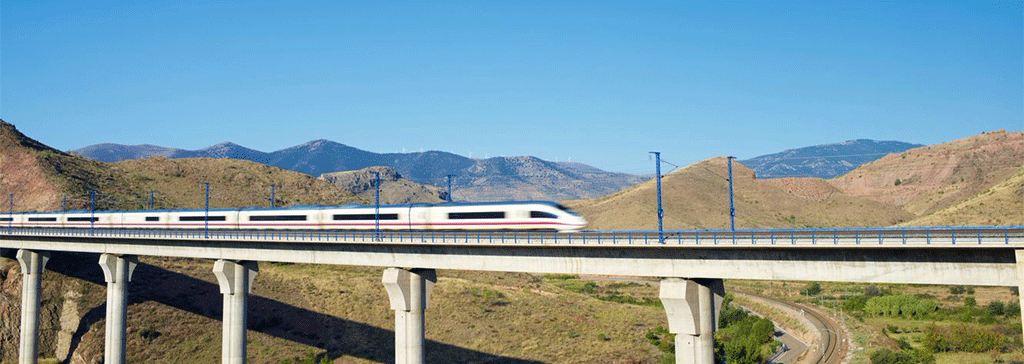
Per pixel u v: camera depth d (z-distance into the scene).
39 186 155.12
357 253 68.50
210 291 103.44
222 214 90.81
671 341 90.19
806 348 96.25
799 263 48.16
